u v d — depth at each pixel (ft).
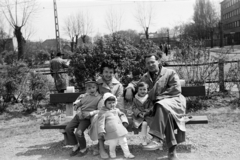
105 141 13.14
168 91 13.58
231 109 21.44
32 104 24.97
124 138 13.07
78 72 25.80
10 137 18.35
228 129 17.21
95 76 25.75
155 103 12.75
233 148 13.94
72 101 15.75
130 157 13.09
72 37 126.31
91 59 25.50
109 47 25.71
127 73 25.89
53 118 14.78
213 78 25.23
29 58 79.51
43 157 13.99
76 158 13.62
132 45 27.37
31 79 24.85
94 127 13.26
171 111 12.45
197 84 23.40
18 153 14.82
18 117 23.50
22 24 78.64
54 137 17.58
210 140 15.30
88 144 15.51
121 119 13.30
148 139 15.69
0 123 22.27
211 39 149.89
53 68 28.30
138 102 13.84
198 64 23.76
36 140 17.19
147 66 14.06
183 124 12.92
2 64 28.86
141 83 13.79
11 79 25.34
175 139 12.42
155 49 26.81
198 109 22.09
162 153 13.65
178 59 24.50
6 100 25.94
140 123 13.34
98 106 14.02
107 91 14.47
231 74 24.23
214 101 23.25
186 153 13.53
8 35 81.05
